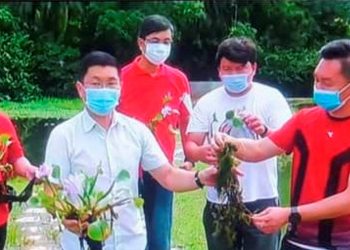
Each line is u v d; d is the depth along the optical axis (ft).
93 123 9.88
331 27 66.95
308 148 9.43
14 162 10.87
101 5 64.39
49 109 51.03
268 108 11.71
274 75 63.05
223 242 11.50
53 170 9.34
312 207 9.17
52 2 62.64
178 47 64.54
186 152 12.10
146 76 13.65
